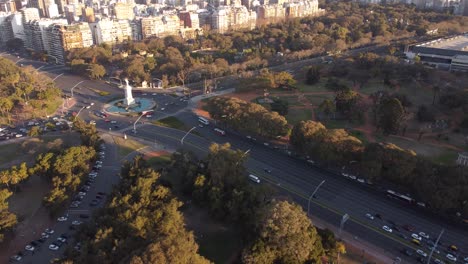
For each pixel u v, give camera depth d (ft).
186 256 520.83
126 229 622.95
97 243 587.27
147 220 637.30
